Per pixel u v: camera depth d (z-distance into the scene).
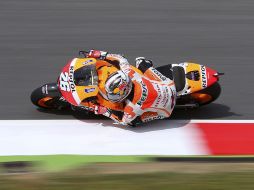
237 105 34.69
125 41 42.69
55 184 25.02
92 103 30.56
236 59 40.47
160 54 40.88
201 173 26.34
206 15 47.28
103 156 28.28
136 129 31.36
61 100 32.50
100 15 46.88
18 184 24.92
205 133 31.17
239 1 50.28
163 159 28.06
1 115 32.72
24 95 35.03
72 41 42.53
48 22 45.44
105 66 30.98
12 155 28.22
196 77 32.50
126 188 24.73
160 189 24.67
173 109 33.88
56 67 38.69
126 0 50.00
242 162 27.83
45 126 31.53
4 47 41.31
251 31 44.81
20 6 48.22
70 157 28.06
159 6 48.88
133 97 30.05
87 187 24.80
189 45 42.34
